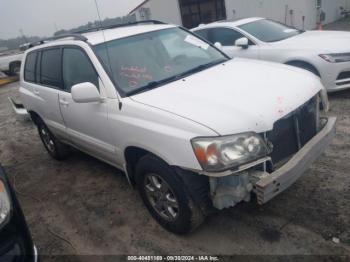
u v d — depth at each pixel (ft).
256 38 21.76
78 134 13.37
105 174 14.93
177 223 9.68
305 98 9.37
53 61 14.12
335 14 62.64
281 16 55.16
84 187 14.16
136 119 9.66
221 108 8.59
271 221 10.00
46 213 12.80
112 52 11.56
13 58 60.75
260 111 8.47
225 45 23.25
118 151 11.03
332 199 10.46
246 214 10.46
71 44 12.67
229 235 9.76
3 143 22.31
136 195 12.76
